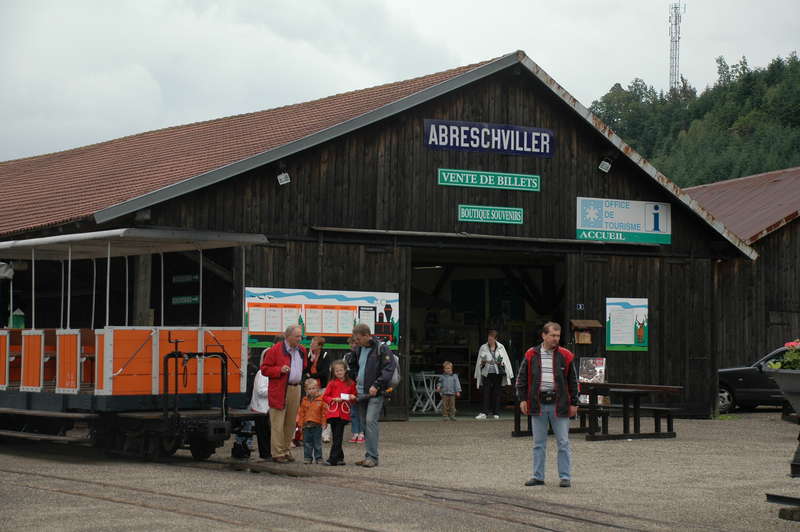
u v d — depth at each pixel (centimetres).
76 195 2394
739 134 9362
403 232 2389
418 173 2428
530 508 1155
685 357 2738
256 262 2234
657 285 2716
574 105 2572
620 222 2666
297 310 2269
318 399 1566
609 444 1938
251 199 2234
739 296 3406
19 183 2983
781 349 2905
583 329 2589
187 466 1526
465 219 2475
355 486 1317
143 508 1105
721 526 1067
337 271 2327
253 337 2216
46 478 1359
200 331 1644
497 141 2517
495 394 2530
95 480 1341
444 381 2492
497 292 3238
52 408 1686
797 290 3506
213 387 1645
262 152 2212
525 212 2544
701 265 2773
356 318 2334
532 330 3156
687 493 1296
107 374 1565
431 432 2147
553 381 1347
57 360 1683
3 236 2233
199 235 1675
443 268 3338
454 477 1431
